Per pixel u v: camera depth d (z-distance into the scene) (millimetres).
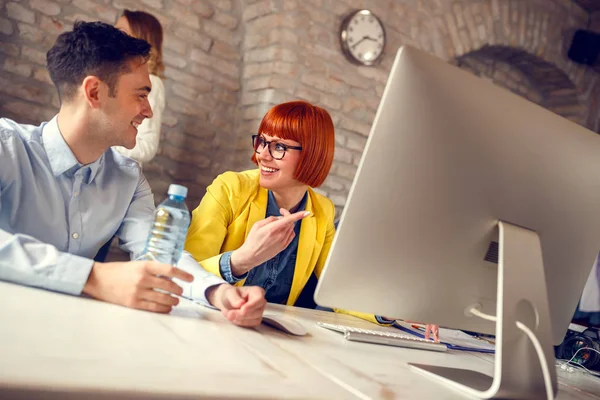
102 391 483
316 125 1657
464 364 1108
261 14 3566
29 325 639
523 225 951
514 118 897
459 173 861
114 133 1305
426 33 4285
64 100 1283
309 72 3604
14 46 2834
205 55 3508
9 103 2820
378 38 3889
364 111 3895
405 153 821
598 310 2227
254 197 1672
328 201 1828
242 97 3637
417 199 846
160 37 2910
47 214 1304
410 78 804
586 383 1255
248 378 625
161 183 3336
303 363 774
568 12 5312
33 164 1287
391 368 889
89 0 3057
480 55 5047
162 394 514
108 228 1418
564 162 966
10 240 897
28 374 472
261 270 1631
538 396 855
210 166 3549
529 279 901
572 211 1004
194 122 3465
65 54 1245
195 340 760
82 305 835
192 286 1104
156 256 1172
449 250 896
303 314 1329
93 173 1368
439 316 946
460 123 844
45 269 888
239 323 952
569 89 5516
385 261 862
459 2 4469
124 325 758
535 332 885
